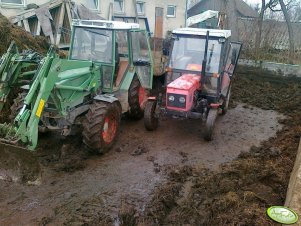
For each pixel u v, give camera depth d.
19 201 4.75
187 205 4.75
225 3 17.28
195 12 28.30
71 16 12.06
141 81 7.79
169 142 6.99
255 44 14.59
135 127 7.70
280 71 12.80
